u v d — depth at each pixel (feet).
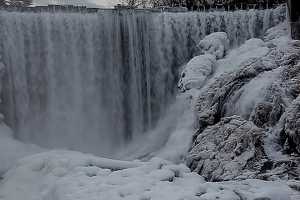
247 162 30.07
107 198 18.49
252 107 37.86
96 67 60.90
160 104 63.16
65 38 59.16
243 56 51.01
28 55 57.62
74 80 60.23
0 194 25.40
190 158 34.86
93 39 60.29
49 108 59.62
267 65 41.34
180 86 51.19
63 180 22.85
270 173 28.40
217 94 42.60
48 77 59.00
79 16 59.52
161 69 63.26
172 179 21.34
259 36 63.16
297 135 30.81
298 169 28.32
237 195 18.16
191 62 51.93
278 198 18.15
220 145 33.53
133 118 62.44
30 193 25.09
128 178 20.94
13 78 57.00
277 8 59.47
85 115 61.16
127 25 61.16
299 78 37.63
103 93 61.57
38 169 28.09
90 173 23.65
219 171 30.99
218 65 52.37
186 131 46.52
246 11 63.72
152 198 17.46
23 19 56.80
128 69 61.98
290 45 45.42
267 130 33.73
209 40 56.44
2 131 52.31
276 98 35.83
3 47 55.62
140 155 51.93
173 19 63.16
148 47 62.59
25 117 58.29
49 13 58.44
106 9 60.90
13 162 45.68
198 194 18.06
